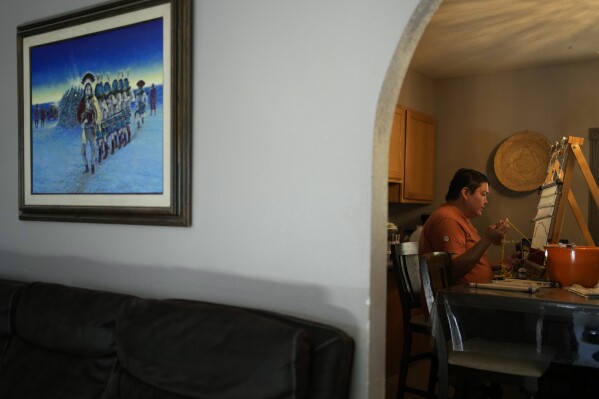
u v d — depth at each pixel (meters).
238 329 1.33
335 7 1.48
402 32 1.37
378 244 1.45
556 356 1.82
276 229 1.58
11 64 2.38
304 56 1.54
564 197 2.84
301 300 1.53
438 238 2.75
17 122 2.35
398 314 3.67
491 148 4.59
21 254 2.35
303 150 1.54
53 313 1.76
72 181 2.13
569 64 4.26
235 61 1.68
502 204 4.52
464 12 3.18
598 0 2.97
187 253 1.80
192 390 1.34
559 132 4.29
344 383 1.31
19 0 2.34
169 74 1.82
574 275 2.13
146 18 1.89
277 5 1.59
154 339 1.44
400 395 2.65
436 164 4.83
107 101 2.01
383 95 1.42
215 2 1.73
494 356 2.12
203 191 1.75
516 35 3.60
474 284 2.18
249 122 1.65
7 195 2.40
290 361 1.21
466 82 4.71
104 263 2.04
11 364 1.82
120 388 1.52
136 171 1.92
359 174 1.43
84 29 2.08
